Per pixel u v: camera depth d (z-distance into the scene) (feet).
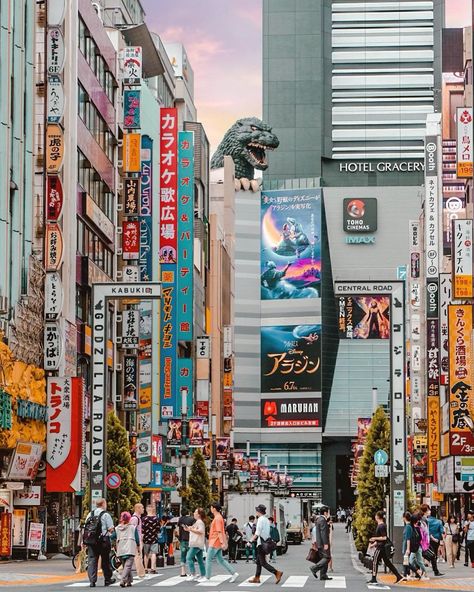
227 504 262.47
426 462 381.81
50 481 196.85
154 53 365.81
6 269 180.24
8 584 115.14
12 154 187.32
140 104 316.19
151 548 145.89
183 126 444.14
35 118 206.90
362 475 218.38
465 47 283.59
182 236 338.95
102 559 114.11
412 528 128.77
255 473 495.41
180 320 338.13
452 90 374.22
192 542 126.62
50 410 197.26
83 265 230.07
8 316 180.75
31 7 200.75
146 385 278.26
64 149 207.72
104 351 156.25
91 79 244.63
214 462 415.44
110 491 212.43
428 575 143.23
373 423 223.51
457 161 257.75
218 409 507.30
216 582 123.03
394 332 151.33
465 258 245.24
